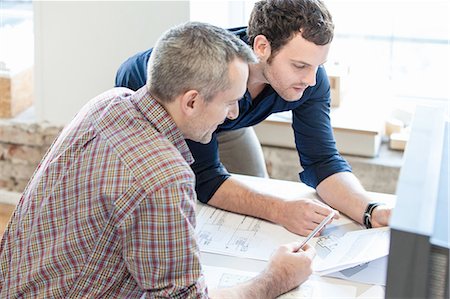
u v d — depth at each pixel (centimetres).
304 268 148
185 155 136
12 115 293
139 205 123
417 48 279
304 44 160
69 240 131
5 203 306
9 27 300
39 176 141
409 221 93
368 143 261
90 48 273
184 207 124
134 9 262
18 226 142
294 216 174
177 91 127
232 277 153
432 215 95
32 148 293
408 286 93
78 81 279
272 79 169
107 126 133
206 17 268
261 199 181
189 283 127
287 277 146
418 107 136
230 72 128
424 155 113
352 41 287
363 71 291
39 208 136
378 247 157
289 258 149
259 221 179
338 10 283
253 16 168
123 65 202
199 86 126
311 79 166
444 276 94
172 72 126
